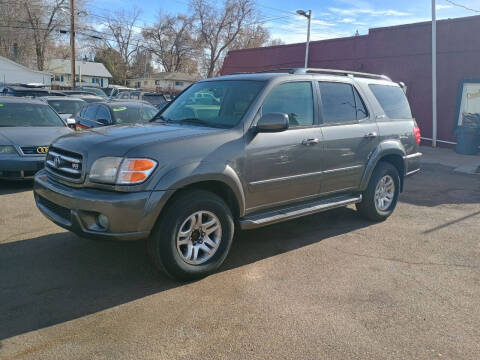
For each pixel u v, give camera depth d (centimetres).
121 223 358
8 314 340
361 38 1762
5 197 686
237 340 312
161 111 534
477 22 1396
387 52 1666
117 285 394
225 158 405
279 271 434
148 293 380
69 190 385
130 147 371
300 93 492
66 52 7288
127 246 487
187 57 7369
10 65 4631
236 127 428
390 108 616
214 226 411
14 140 743
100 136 411
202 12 6481
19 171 729
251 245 507
